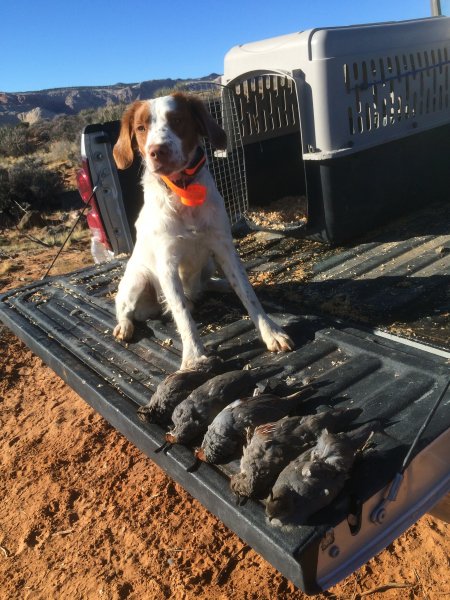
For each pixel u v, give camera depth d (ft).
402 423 3.21
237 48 6.66
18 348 10.94
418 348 4.04
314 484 2.68
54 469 7.43
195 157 4.89
